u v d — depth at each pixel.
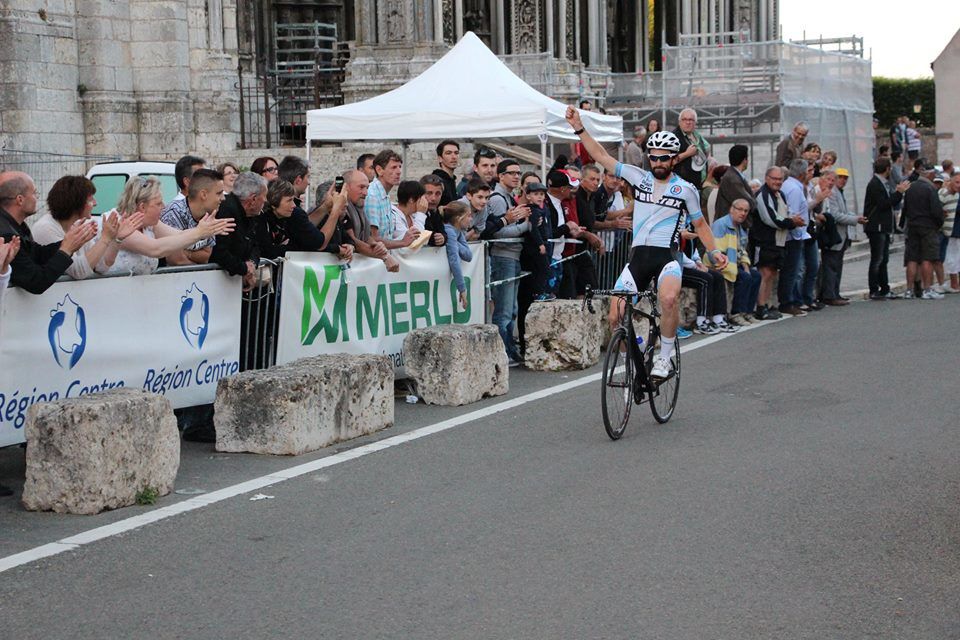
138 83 31.58
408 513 8.94
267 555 7.98
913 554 7.94
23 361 9.63
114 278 10.42
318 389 11.07
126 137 31.16
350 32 44.88
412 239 14.27
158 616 6.90
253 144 33.38
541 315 15.60
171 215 11.85
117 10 31.00
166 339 11.03
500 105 18.62
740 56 34.25
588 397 13.63
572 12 46.12
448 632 6.62
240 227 11.65
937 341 17.81
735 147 19.48
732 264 19.27
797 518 8.77
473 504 9.16
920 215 23.88
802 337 18.45
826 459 10.59
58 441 8.98
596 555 7.93
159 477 9.45
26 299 9.62
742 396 13.69
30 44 28.66
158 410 9.47
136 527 8.64
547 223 16.23
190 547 8.16
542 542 8.21
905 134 44.59
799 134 23.52
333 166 31.92
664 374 11.76
